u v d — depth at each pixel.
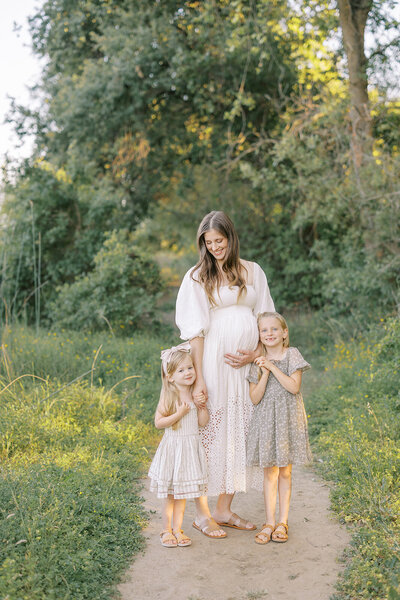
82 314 10.66
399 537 3.35
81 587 2.94
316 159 10.16
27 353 7.48
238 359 3.62
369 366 7.00
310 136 10.17
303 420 3.67
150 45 12.41
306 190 10.80
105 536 3.42
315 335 10.67
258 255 13.92
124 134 13.31
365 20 9.81
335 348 9.32
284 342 3.78
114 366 7.70
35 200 11.53
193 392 3.57
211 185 14.77
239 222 14.16
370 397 6.21
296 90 12.26
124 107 12.89
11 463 4.41
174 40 12.19
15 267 11.41
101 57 13.67
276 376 3.60
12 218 11.49
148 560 3.36
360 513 3.80
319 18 10.26
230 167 13.35
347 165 10.10
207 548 3.52
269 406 3.61
